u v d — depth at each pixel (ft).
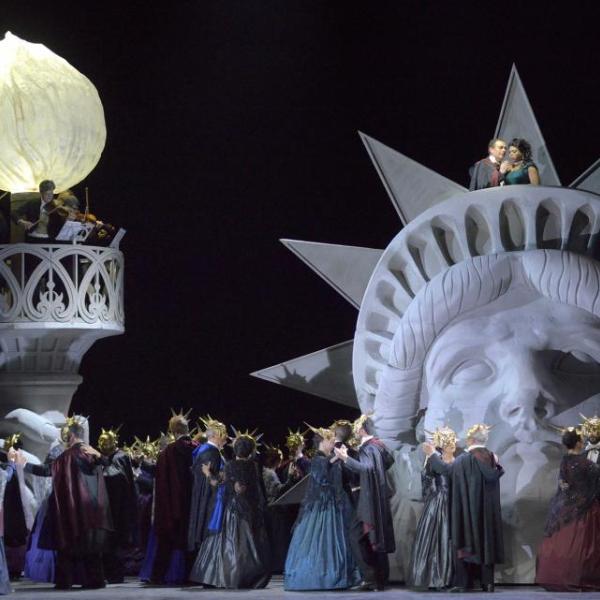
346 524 92.53
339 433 93.81
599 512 89.61
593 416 96.22
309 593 90.07
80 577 95.81
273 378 108.06
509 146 103.24
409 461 97.91
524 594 87.66
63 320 104.17
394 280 102.17
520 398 95.50
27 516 104.63
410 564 92.84
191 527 96.12
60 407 108.47
